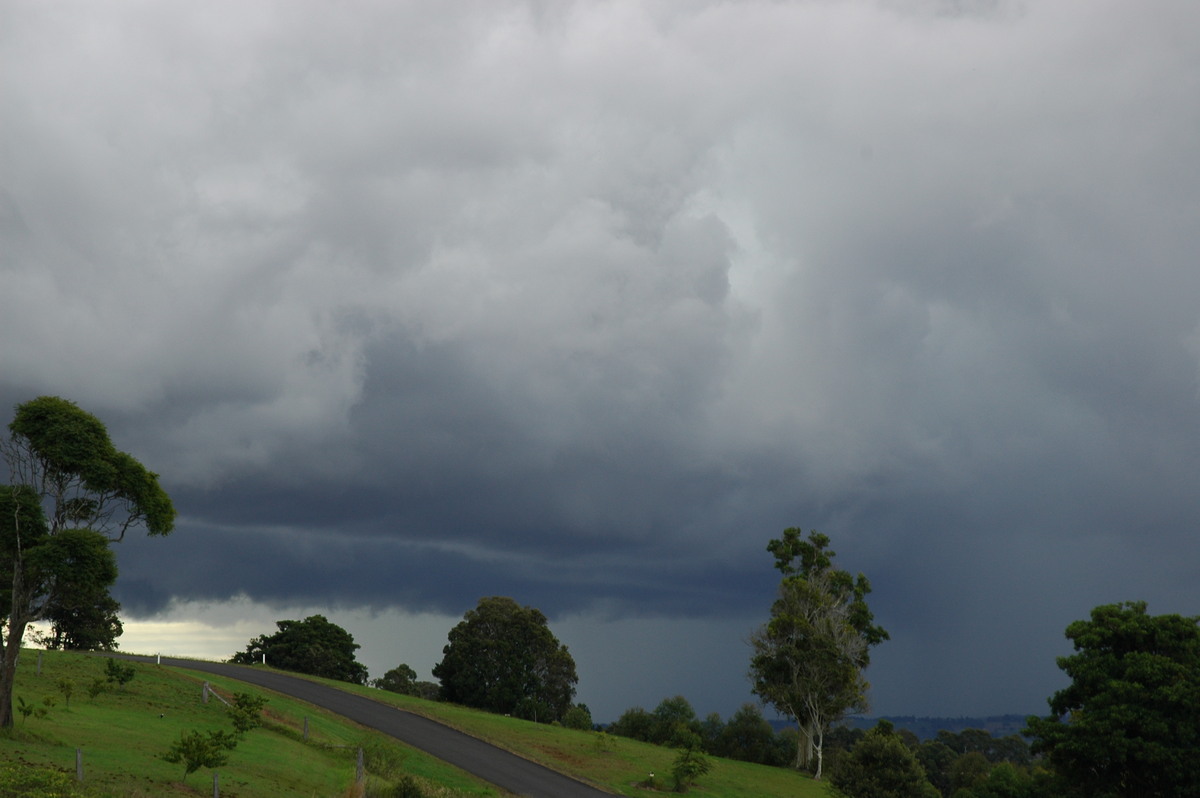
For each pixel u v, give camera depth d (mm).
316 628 125938
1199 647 48812
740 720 96375
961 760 116812
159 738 42594
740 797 61531
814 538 94938
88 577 38188
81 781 30969
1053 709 51438
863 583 93125
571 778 57125
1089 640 49781
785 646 86500
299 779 40344
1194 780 45562
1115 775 48312
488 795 45844
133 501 40906
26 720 40438
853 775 59688
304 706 63688
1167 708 46656
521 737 70562
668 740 93125
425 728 65375
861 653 88812
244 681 71812
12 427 38844
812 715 84688
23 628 38312
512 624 110812
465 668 107312
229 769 39094
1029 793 50938
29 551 37625
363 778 40781
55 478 39500
